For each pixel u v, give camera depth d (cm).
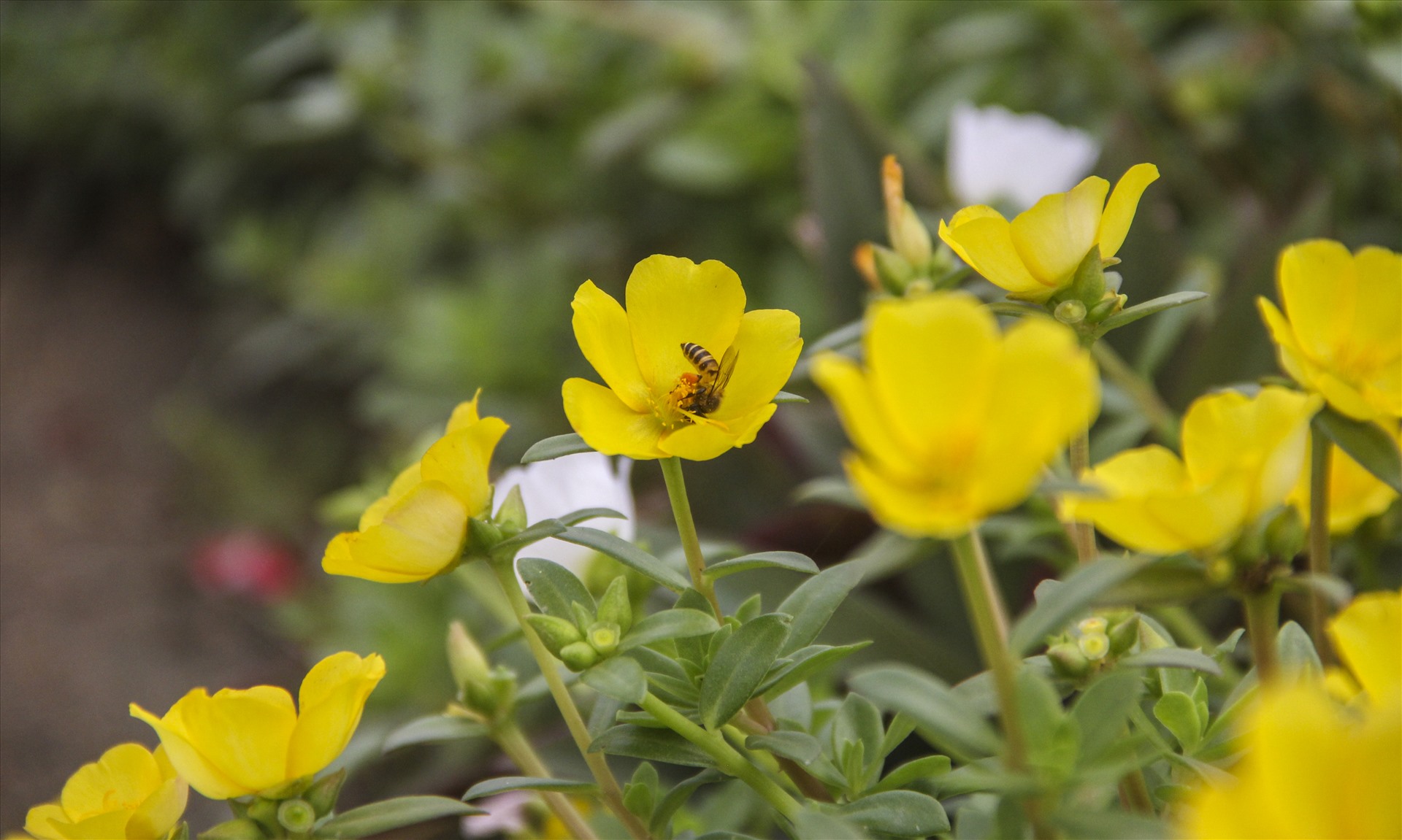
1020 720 62
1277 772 61
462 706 71
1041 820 63
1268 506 63
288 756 65
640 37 149
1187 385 83
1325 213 83
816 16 135
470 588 79
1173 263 87
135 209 288
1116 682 63
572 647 66
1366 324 65
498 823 76
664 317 67
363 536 66
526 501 73
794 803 66
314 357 220
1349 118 105
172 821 67
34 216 292
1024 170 87
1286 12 105
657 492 105
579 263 165
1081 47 122
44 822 67
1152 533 63
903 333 61
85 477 233
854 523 84
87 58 245
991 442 61
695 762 67
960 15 144
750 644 66
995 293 75
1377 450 65
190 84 222
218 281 257
